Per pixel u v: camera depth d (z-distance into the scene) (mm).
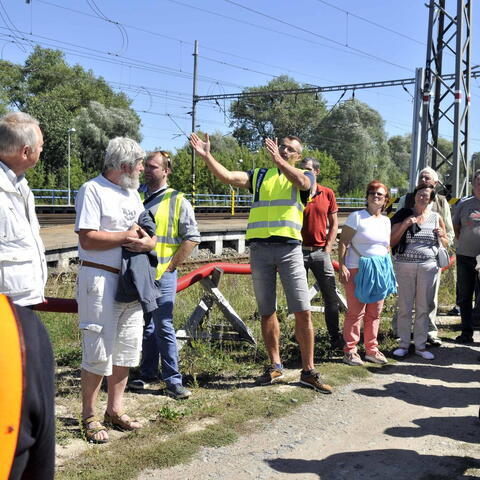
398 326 6023
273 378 4855
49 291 8539
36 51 65438
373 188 5445
